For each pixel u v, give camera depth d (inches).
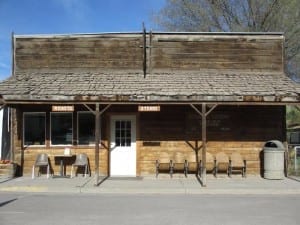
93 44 855.1
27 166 823.1
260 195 647.8
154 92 739.4
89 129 826.2
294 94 735.1
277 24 1403.8
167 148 818.8
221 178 800.9
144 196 631.2
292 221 438.9
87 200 585.9
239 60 855.1
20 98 732.7
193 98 725.9
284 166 823.1
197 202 569.3
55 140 828.0
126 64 851.4
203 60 852.6
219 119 822.5
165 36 854.5
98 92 741.3
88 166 823.1
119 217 458.9
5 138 885.2
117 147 826.2
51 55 856.9
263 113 824.9
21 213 481.7
